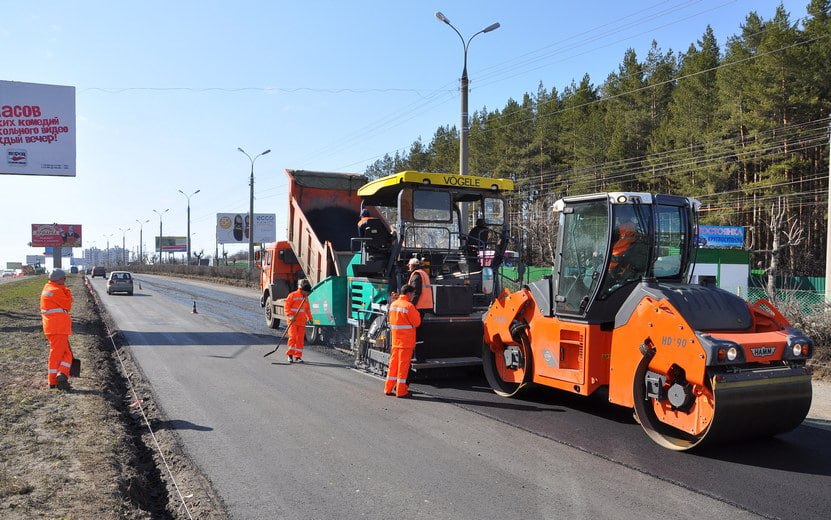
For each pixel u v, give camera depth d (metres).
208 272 60.53
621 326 6.85
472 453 6.23
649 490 5.26
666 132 41.84
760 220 38.84
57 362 8.77
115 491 5.02
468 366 10.37
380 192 11.50
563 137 49.78
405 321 8.91
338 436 6.82
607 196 7.25
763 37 36.84
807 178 35.25
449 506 4.92
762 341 6.05
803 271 36.53
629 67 48.53
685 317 6.18
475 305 10.58
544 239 35.50
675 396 6.29
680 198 7.66
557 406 8.27
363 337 10.89
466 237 11.14
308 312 11.96
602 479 5.51
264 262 18.70
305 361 11.84
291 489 5.29
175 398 8.66
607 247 7.19
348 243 15.43
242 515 4.78
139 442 6.75
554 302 7.94
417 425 7.28
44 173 24.81
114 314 22.27
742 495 5.15
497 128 52.44
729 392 5.84
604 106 52.53
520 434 6.91
